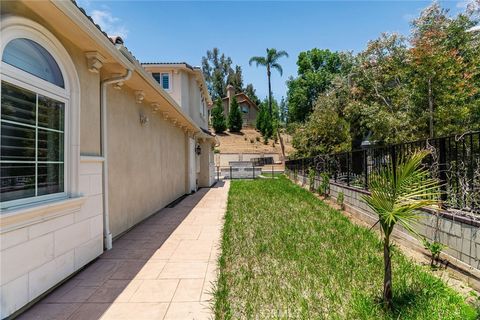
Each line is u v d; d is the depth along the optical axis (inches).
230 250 173.6
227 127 1676.9
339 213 284.2
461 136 144.3
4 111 102.6
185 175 462.9
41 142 122.1
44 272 116.7
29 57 116.0
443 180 154.5
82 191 146.8
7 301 97.3
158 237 208.7
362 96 574.9
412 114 428.5
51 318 102.7
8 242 98.2
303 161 568.4
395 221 99.0
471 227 129.1
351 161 309.0
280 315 103.7
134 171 239.0
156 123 302.5
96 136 163.3
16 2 105.3
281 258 159.0
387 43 503.5
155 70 525.7
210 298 117.3
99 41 138.3
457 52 388.2
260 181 674.8
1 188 102.0
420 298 108.4
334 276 133.8
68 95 137.4
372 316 98.6
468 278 130.0
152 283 131.6
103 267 150.6
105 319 102.1
